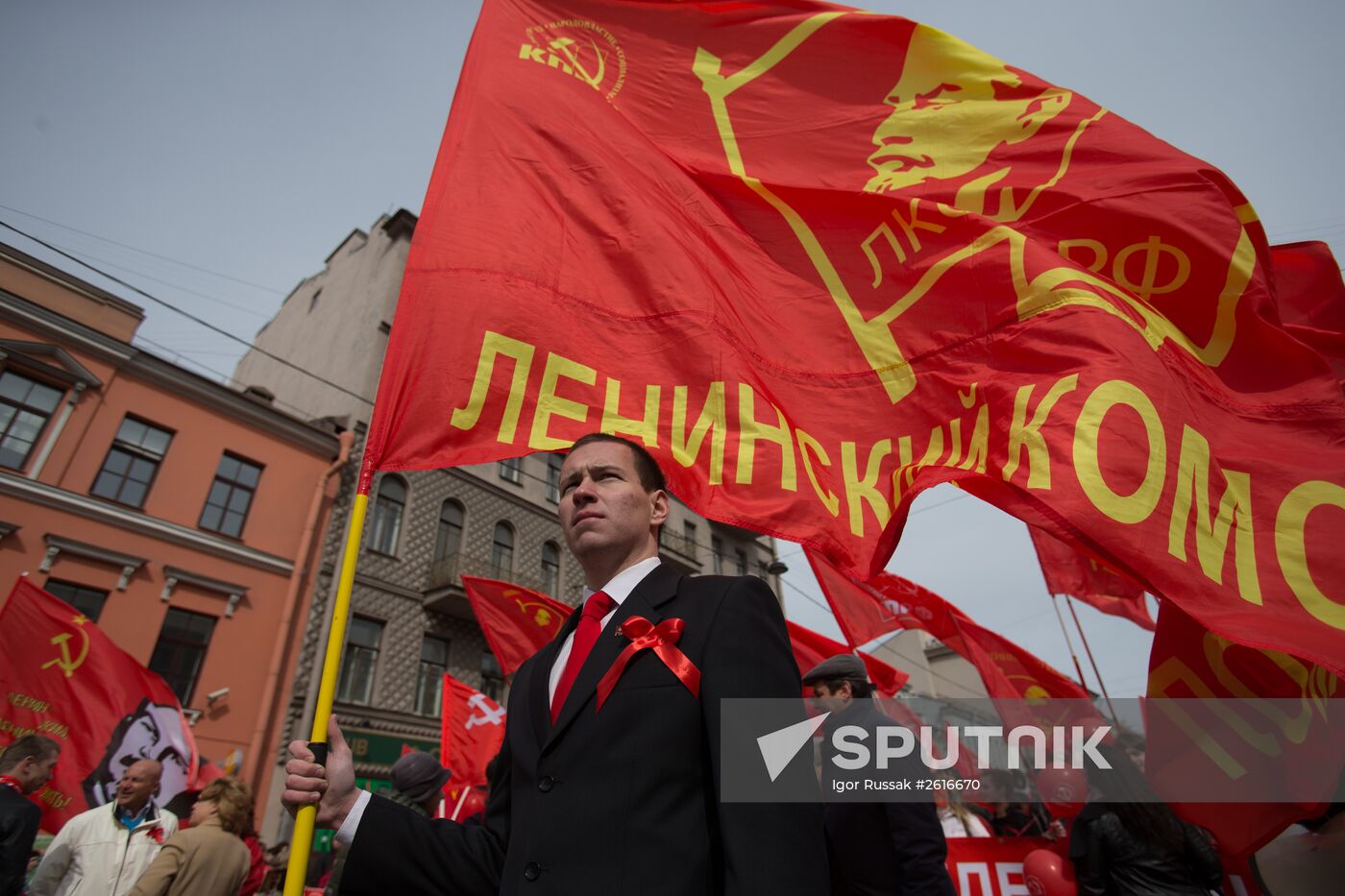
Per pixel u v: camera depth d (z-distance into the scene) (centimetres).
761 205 328
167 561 1312
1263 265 288
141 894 338
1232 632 205
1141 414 231
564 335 277
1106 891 324
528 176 310
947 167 328
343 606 204
